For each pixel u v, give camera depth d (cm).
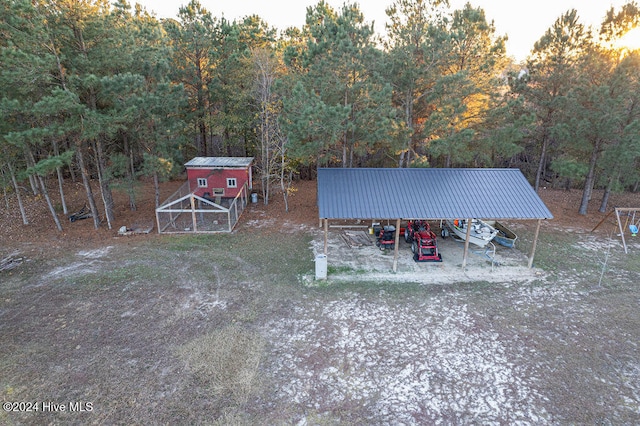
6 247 1823
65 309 1315
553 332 1200
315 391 962
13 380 984
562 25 2161
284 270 1625
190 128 2928
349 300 1390
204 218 2298
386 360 1077
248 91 2767
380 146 2580
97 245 1873
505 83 2447
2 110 1571
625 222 2219
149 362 1056
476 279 1555
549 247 1881
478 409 907
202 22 2850
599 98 2028
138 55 2028
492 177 1767
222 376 1007
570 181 3025
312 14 2150
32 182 2492
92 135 1744
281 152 2391
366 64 2030
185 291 1445
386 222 2216
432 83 2242
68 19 1695
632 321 1252
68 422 861
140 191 2730
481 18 2098
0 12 1551
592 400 930
